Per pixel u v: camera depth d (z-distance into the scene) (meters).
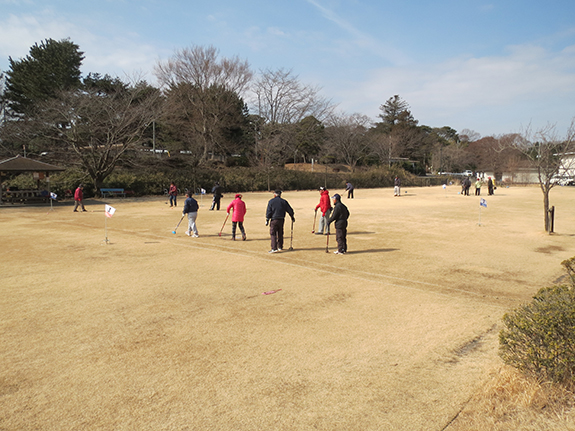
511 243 13.33
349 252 11.68
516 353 4.18
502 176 79.12
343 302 7.07
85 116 32.84
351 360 4.81
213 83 48.94
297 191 48.16
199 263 10.06
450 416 3.63
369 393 4.07
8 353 4.96
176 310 6.56
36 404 3.87
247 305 6.85
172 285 8.05
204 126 48.06
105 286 7.93
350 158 69.38
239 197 13.49
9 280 8.33
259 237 14.09
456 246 12.72
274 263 10.15
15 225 16.86
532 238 14.33
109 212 12.25
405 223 18.39
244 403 3.90
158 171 39.31
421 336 5.54
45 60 43.16
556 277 8.98
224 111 50.09
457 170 94.62
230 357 4.88
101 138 35.06
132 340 5.36
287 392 4.10
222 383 4.27
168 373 4.48
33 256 10.75
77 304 6.82
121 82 43.75
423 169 87.50
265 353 4.99
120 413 3.73
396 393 4.06
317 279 8.64
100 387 4.18
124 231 15.30
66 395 4.03
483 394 3.94
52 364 4.68
